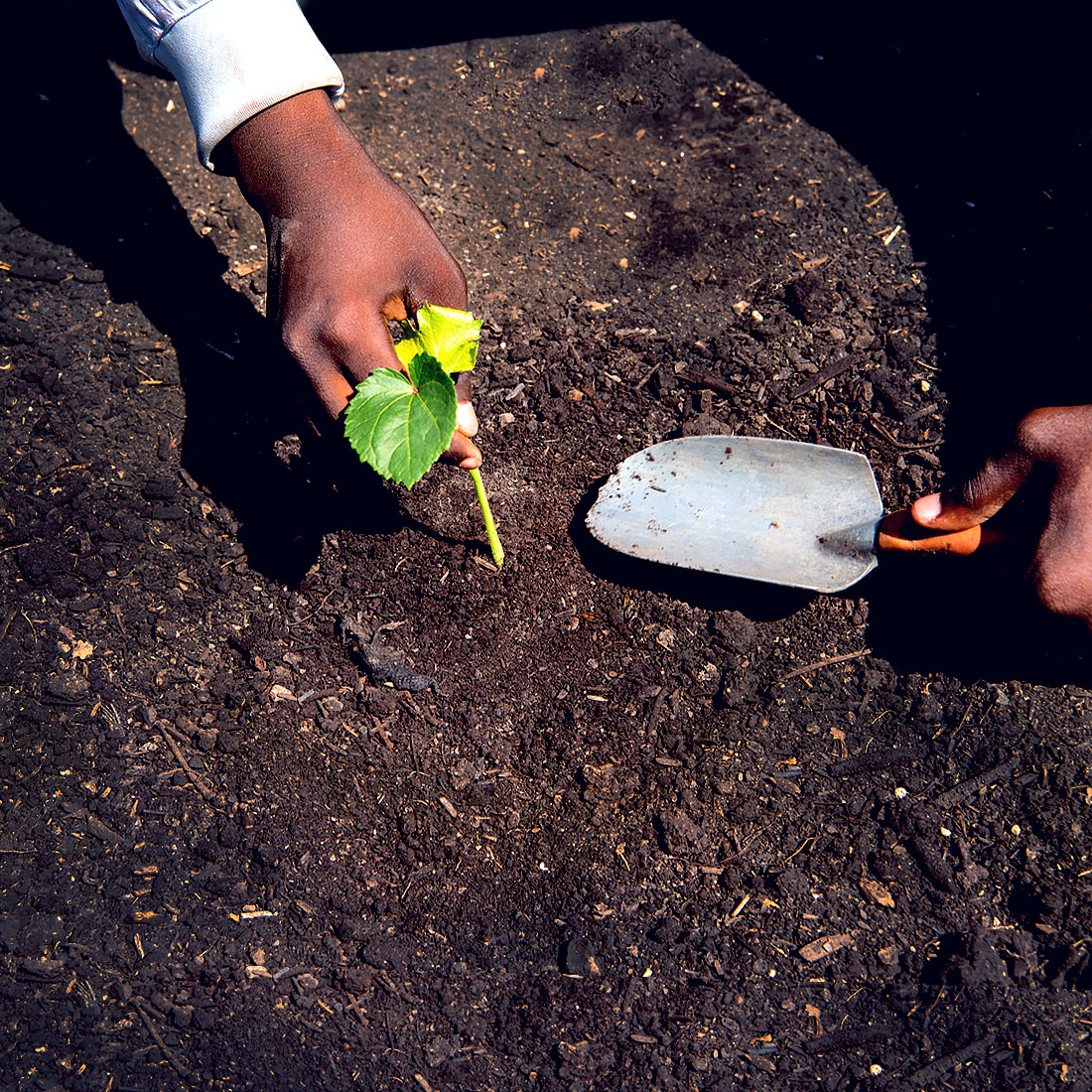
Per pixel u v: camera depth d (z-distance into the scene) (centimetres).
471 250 233
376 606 188
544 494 200
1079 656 175
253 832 168
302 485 199
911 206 238
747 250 233
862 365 213
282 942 159
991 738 171
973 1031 149
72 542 193
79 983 154
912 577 186
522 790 173
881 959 157
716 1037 152
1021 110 251
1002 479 153
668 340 219
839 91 262
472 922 162
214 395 209
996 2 276
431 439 127
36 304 221
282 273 149
